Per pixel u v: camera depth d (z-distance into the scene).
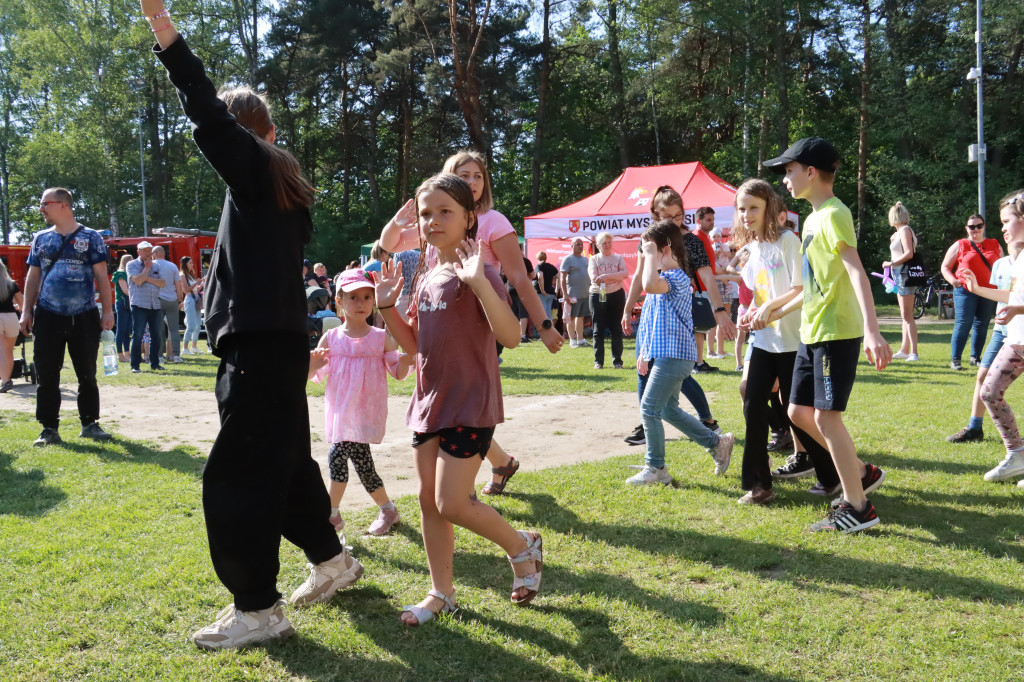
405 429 7.28
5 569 3.65
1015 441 4.94
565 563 3.76
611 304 11.33
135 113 43.38
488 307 3.00
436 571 3.21
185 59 2.77
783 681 2.69
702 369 10.18
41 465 5.74
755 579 3.54
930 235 30.48
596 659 2.85
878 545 3.91
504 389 9.45
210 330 2.96
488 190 4.30
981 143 22.45
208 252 23.67
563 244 18.88
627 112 40.84
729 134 41.09
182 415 8.10
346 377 4.18
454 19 31.97
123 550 3.90
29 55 41.03
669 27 36.50
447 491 3.08
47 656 2.86
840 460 4.14
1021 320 4.82
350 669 2.79
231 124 2.86
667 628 3.07
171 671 2.76
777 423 5.77
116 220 42.88
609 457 5.97
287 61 37.50
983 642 2.92
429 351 3.14
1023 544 3.88
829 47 34.50
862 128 33.41
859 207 34.00
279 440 2.97
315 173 44.19
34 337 6.57
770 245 4.70
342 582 3.37
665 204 5.19
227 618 2.99
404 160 40.09
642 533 4.14
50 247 6.51
